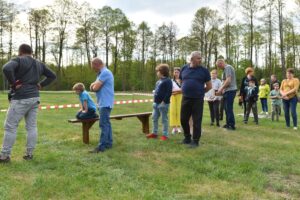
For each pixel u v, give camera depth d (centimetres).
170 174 531
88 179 500
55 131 902
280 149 727
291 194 464
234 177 520
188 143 753
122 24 5156
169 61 5556
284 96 1041
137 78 5606
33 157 614
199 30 4666
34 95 584
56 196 439
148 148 705
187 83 722
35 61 590
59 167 558
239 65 5069
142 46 5556
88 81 5147
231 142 791
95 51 5038
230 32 4612
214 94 1038
